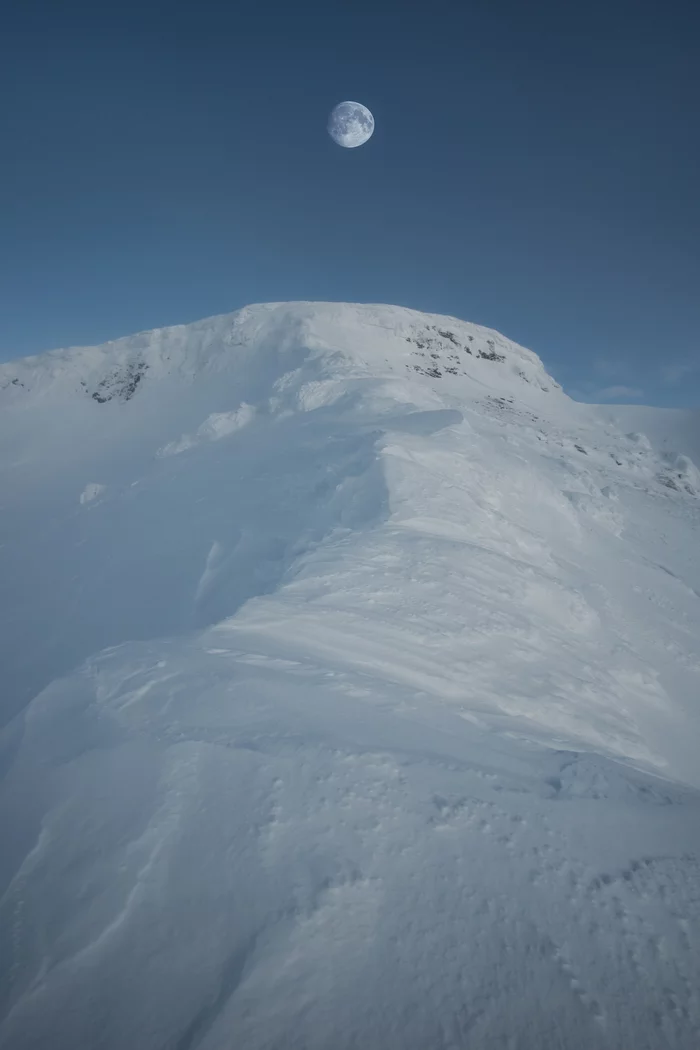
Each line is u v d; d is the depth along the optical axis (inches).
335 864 150.3
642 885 164.1
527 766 225.6
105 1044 111.7
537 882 157.5
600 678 441.1
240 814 163.8
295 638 310.0
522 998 125.7
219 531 707.4
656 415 3129.9
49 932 132.2
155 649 261.4
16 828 161.6
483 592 456.1
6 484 1791.3
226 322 2645.2
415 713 246.8
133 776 175.8
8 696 517.3
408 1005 121.6
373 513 574.6
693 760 414.6
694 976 136.8
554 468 1332.4
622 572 847.7
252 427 1406.3
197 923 134.6
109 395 2465.6
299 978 124.0
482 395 2679.6
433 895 147.7
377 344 2829.7
